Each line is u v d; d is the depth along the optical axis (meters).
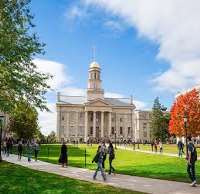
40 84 28.84
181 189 17.91
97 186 18.66
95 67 180.88
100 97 179.00
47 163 36.25
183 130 78.50
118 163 36.94
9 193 16.84
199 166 31.47
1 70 25.73
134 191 17.03
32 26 29.16
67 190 17.22
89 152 63.84
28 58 28.22
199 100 80.50
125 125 177.62
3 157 44.41
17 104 28.22
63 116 173.75
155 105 145.00
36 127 85.06
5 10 27.64
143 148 82.50
